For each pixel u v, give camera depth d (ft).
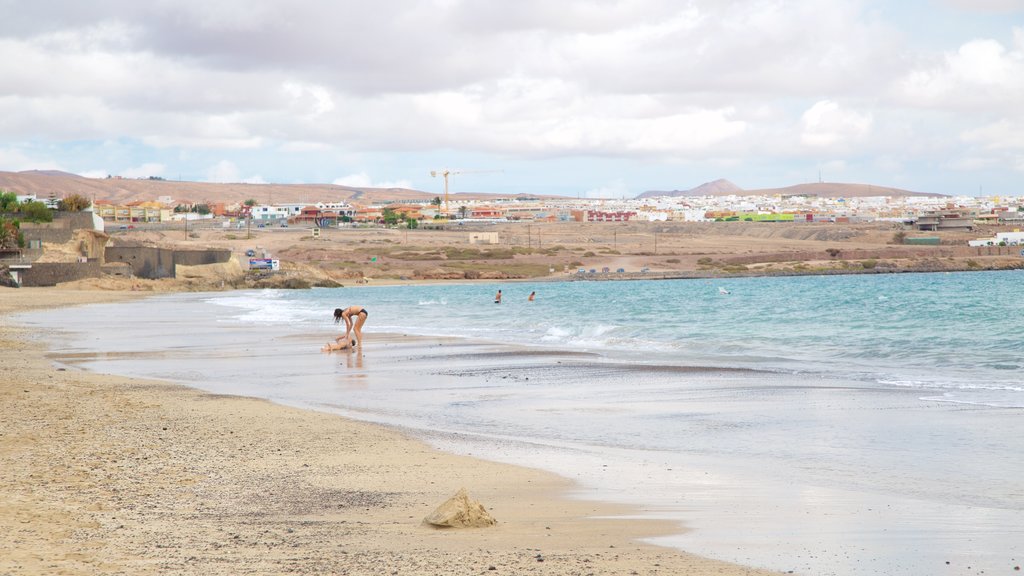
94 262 428.15
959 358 82.69
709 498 33.09
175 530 28.27
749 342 106.01
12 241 411.13
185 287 459.32
